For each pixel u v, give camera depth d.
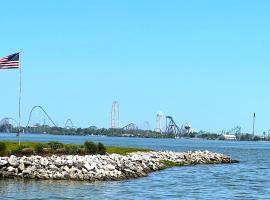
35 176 46.44
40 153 55.72
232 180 53.56
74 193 37.94
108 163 52.72
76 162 49.06
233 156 123.62
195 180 52.16
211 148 185.88
